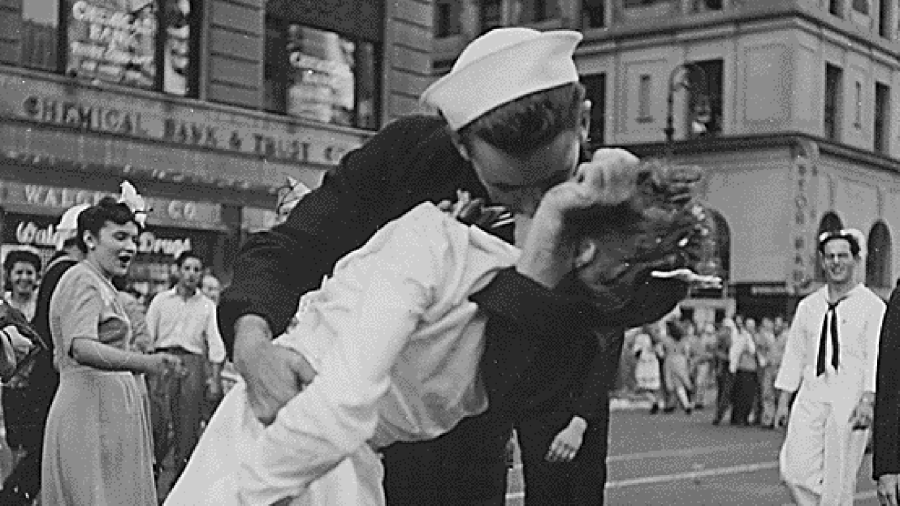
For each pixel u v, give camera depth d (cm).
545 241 162
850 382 668
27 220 1489
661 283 159
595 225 157
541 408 176
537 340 168
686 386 2211
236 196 1756
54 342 529
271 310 209
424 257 172
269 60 1878
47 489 525
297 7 1914
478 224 226
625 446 1547
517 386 172
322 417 163
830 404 671
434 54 3959
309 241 229
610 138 3716
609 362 409
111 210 540
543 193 182
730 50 3500
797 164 3403
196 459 183
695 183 154
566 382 173
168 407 809
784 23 3412
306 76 1930
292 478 167
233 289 213
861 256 683
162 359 516
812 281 3431
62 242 642
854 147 3650
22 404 617
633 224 154
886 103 3888
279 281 220
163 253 1645
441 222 176
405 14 2091
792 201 3391
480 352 174
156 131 1650
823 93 3547
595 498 526
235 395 188
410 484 226
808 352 685
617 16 3725
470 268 172
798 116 3416
